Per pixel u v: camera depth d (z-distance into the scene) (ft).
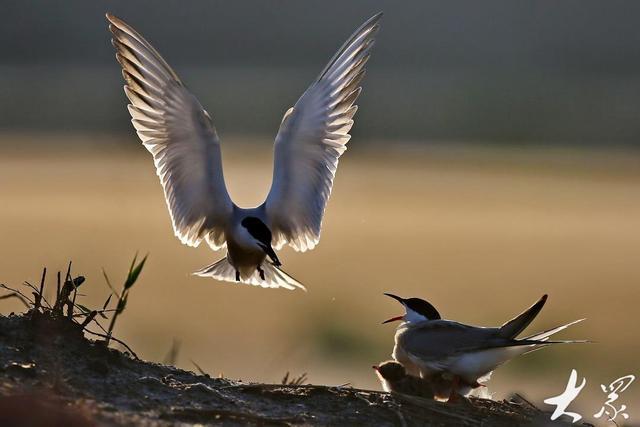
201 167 33.06
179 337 57.67
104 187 110.32
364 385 49.88
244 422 26.13
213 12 273.95
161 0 273.75
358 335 59.77
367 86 192.65
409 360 32.76
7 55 245.45
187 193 33.37
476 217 96.78
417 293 69.21
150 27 264.11
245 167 106.63
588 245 83.15
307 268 75.36
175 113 32.63
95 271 70.85
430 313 34.88
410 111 173.17
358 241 85.25
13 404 23.58
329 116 33.65
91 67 238.89
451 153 148.05
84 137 159.94
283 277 35.29
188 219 33.68
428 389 31.58
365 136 164.76
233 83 208.23
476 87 189.88
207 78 218.79
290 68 244.01
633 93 185.98
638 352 58.44
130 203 100.48
